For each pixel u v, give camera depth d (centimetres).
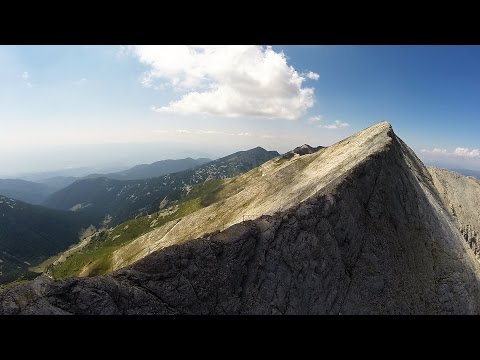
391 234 5394
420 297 5056
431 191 8638
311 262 4150
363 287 4519
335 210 4741
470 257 7081
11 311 2139
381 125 10800
